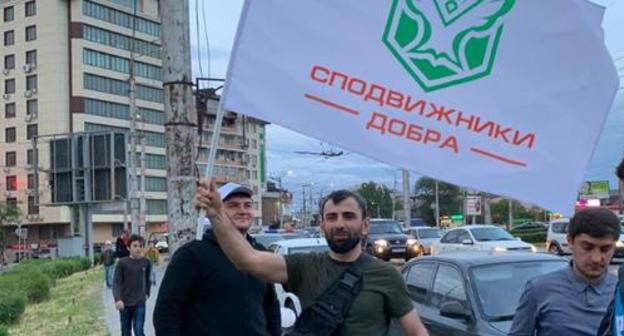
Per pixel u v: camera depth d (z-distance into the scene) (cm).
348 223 370
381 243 3017
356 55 408
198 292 446
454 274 751
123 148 3709
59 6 9506
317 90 407
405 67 408
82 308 1738
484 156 411
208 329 439
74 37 9525
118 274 1004
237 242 374
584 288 361
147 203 10400
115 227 9700
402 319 371
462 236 2741
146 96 10469
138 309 1008
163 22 770
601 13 414
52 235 9288
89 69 9625
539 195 412
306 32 407
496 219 10688
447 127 409
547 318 364
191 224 770
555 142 414
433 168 407
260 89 404
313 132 405
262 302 470
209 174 411
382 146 407
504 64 413
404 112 408
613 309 295
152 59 10525
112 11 9994
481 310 679
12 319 1439
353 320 362
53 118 9400
